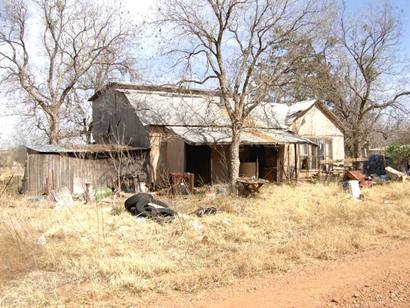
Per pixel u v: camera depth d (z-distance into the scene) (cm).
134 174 2173
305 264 825
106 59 2900
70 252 905
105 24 2847
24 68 2722
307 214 1359
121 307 611
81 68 2836
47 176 2002
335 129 2881
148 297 650
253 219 1290
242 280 730
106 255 870
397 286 661
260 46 1900
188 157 2339
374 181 2355
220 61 1922
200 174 2358
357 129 2944
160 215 1287
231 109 1948
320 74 2194
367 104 2984
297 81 1977
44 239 1003
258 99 1925
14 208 1536
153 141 2250
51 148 2108
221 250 945
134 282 697
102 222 1145
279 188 2036
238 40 1919
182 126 2292
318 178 2445
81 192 2017
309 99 2908
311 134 2762
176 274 759
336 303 599
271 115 2761
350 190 1847
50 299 644
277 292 657
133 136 2392
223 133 2280
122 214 1337
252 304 607
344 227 1144
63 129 3062
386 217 1291
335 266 804
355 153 3005
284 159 2603
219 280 727
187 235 1064
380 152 3697
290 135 2555
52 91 2789
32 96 2722
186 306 608
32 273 776
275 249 930
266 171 2630
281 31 1880
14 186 2203
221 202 1529
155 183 2227
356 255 888
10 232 996
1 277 745
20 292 676
